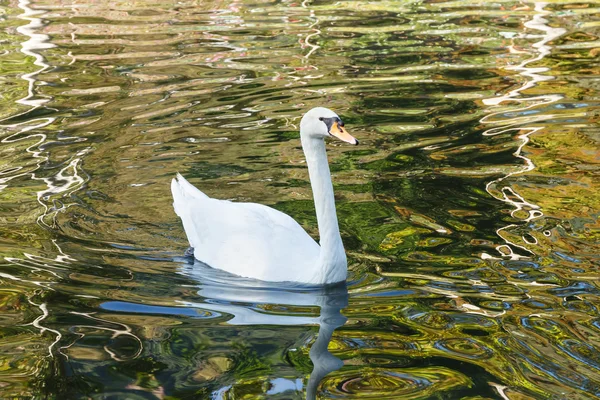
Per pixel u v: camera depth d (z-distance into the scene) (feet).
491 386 15.75
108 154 29.66
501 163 28.37
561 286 19.98
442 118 32.86
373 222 24.29
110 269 21.86
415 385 15.87
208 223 23.44
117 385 16.08
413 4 55.21
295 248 22.12
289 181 27.61
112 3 56.85
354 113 33.50
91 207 25.64
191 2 56.90
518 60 40.55
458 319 18.60
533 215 24.23
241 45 44.70
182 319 19.07
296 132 31.50
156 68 40.22
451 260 21.72
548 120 32.22
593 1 54.24
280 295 20.63
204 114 33.47
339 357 17.15
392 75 38.45
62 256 22.45
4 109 34.50
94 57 42.45
